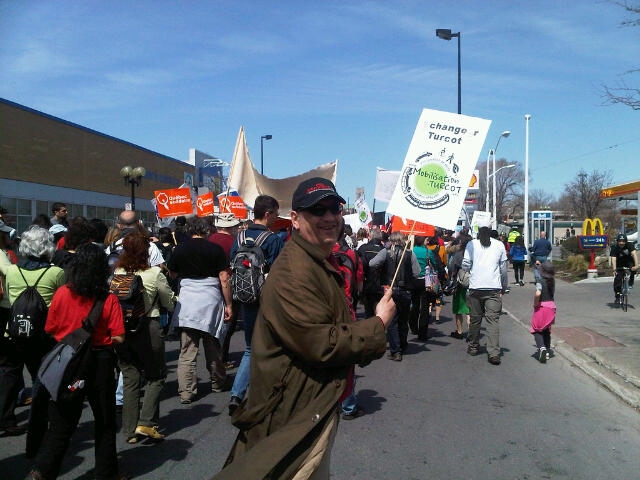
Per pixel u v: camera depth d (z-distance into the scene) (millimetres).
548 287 8508
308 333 2254
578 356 8531
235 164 9922
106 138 30781
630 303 14359
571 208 65062
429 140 4543
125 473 4352
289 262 2387
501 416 5973
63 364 3914
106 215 30891
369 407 6273
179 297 6262
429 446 5113
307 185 2549
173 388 6910
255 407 2385
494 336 8445
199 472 4508
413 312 10414
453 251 14891
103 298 4168
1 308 5621
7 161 22531
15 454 4820
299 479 2277
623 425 5715
